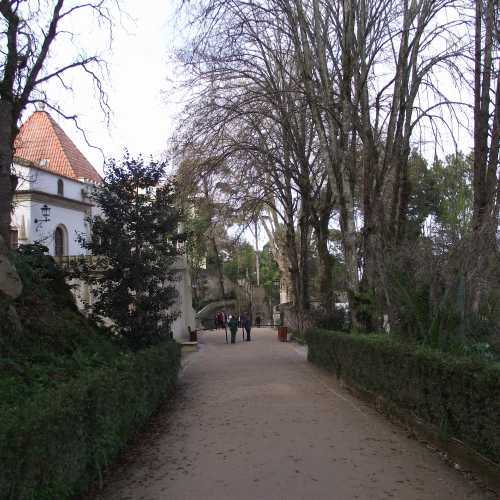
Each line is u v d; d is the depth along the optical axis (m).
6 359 7.18
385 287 10.80
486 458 5.89
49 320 10.32
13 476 3.78
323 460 6.97
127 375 7.73
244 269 75.38
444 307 8.68
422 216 13.83
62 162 39.34
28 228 31.95
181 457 7.41
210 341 35.38
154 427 9.60
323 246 22.81
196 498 5.66
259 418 9.94
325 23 16.11
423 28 14.20
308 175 22.75
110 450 6.45
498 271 8.52
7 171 10.81
